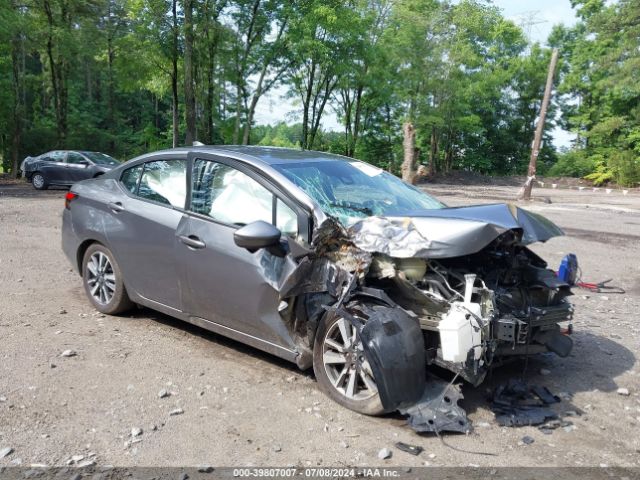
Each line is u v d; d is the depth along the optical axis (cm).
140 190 516
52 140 3534
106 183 551
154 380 412
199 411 368
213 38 2881
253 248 374
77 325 523
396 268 374
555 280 406
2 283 664
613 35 3778
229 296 427
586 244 1106
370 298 372
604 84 3725
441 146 5034
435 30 3750
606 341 534
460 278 378
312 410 373
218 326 449
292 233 400
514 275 408
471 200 2216
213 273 434
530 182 2198
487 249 401
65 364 434
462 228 353
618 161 3875
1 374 412
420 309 370
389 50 3603
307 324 396
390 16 3584
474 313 350
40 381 403
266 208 420
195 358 455
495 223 359
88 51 3173
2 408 362
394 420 363
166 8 2627
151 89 3194
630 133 4162
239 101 3122
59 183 2061
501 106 5478
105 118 4550
